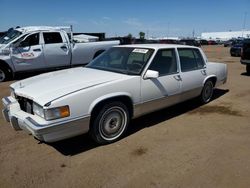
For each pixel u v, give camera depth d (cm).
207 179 301
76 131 349
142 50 459
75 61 1055
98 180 301
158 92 446
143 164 335
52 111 321
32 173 316
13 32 976
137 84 409
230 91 744
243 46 1070
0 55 882
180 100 512
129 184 294
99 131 377
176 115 523
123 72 433
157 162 339
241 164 333
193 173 313
